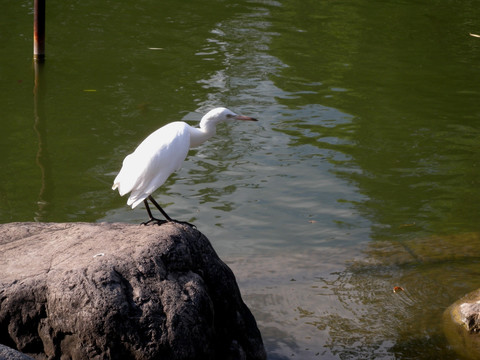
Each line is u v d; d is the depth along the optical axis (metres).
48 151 9.95
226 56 14.25
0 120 10.86
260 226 8.27
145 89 12.31
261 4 18.31
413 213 8.65
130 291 4.67
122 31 15.58
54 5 17.34
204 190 9.04
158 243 5.01
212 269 5.35
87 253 5.02
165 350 4.57
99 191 8.95
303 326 6.40
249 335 5.59
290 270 7.39
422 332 6.31
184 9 17.53
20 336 4.77
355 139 10.64
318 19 17.25
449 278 7.27
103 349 4.56
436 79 13.47
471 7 18.77
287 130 10.88
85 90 12.17
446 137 10.84
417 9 18.44
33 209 8.43
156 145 5.87
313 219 8.45
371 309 6.70
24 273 4.87
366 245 7.96
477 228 8.34
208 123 6.61
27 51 14.10
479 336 6.16
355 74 13.58
